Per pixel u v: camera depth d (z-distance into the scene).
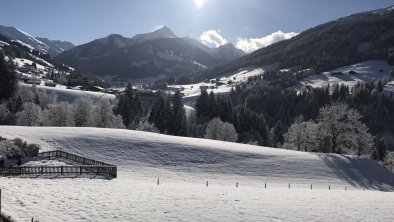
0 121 112.25
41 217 22.94
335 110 97.00
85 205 26.98
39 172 43.31
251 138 137.88
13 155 52.00
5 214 21.02
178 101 139.75
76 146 65.38
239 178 61.81
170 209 27.47
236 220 25.53
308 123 108.31
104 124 115.62
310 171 70.19
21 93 148.62
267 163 70.56
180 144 72.56
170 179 55.84
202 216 25.98
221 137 114.62
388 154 125.44
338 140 97.25
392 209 32.41
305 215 28.16
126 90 151.12
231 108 157.75
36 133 69.75
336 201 36.22
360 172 74.56
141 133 78.75
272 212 28.64
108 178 45.41
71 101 185.12
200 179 58.28
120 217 24.34
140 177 54.19
